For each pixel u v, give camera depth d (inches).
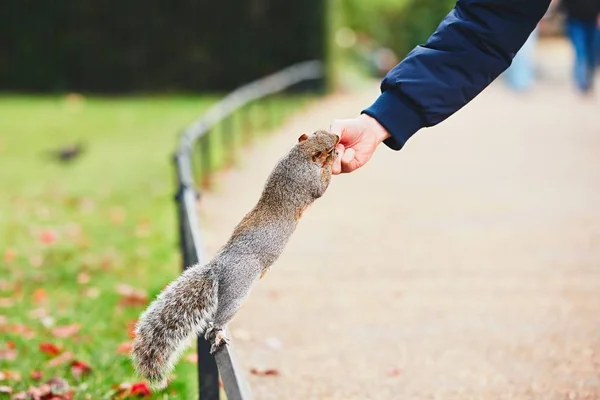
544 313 250.5
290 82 659.4
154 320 128.4
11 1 816.9
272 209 129.0
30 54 821.9
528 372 212.8
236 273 127.6
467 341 232.7
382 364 220.8
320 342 235.3
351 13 1201.4
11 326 256.4
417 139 543.2
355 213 368.5
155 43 820.6
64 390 208.4
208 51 817.5
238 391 128.6
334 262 303.0
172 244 341.1
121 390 207.9
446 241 324.8
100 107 743.1
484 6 145.5
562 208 366.9
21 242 354.3
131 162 521.7
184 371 215.5
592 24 674.2
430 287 276.1
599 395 199.6
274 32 808.3
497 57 146.6
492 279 281.9
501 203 379.2
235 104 488.1
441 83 145.5
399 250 315.3
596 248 311.1
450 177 433.7
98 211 406.9
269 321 250.5
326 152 130.2
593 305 255.6
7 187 462.3
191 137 360.5
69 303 278.4
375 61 1093.8
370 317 251.9
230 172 457.7
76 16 817.5
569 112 633.6
